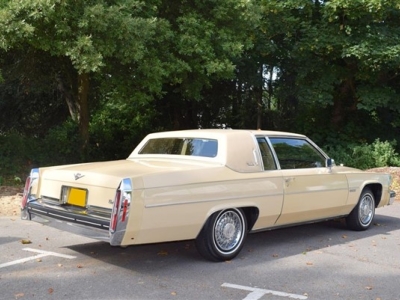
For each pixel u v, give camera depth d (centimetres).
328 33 1669
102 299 444
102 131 1780
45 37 1080
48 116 2209
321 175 695
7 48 1167
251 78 1862
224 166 585
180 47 1251
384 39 1605
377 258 620
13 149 1314
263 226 631
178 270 543
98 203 516
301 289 487
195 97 1399
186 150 639
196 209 539
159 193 507
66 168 580
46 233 723
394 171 1536
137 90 1324
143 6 1204
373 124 1970
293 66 1834
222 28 1327
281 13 1700
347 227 796
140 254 613
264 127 2156
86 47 1020
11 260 574
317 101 1778
